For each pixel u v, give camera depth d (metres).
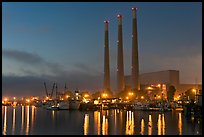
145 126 93.00
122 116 144.12
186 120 114.19
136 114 161.75
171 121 110.06
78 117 139.38
